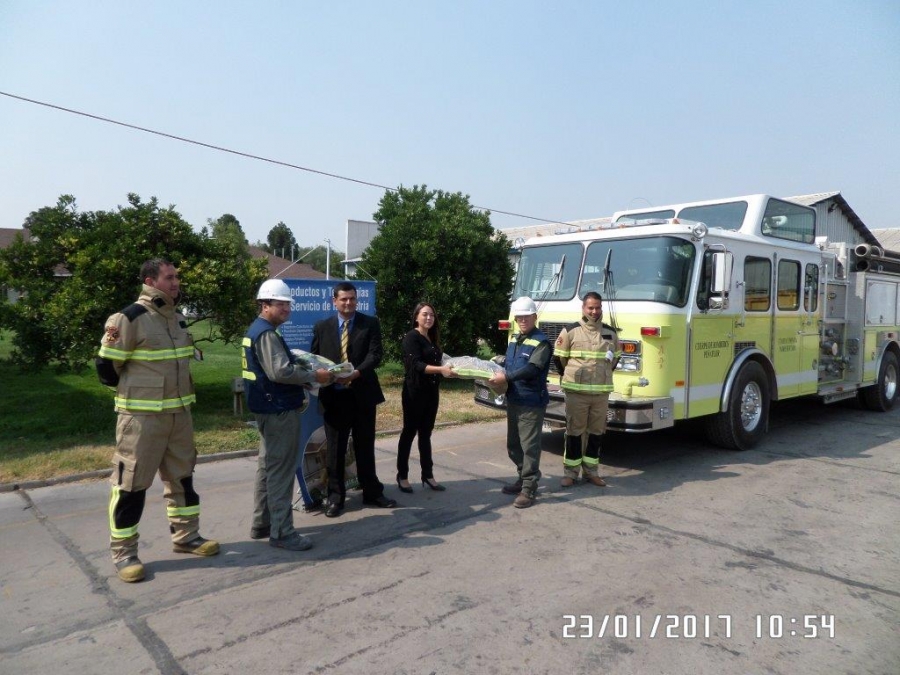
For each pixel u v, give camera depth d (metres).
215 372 14.27
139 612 3.79
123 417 4.18
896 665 3.31
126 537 4.24
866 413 10.75
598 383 6.13
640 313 6.68
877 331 10.47
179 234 9.12
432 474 6.28
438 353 6.05
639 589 4.13
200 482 6.46
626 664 3.29
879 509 5.77
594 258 7.34
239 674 3.17
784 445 8.30
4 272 8.48
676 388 6.77
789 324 8.47
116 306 8.29
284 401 4.62
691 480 6.65
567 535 5.07
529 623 3.68
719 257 6.96
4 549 4.72
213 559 4.57
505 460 7.50
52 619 3.71
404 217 12.48
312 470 5.63
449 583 4.19
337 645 3.43
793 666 3.30
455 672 3.20
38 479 6.21
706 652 3.41
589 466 6.42
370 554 4.67
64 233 8.90
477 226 12.92
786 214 8.56
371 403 5.52
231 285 9.14
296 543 4.71
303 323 5.89
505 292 13.20
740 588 4.17
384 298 12.44
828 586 4.21
